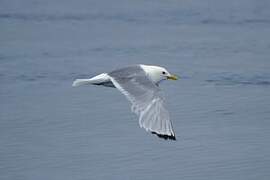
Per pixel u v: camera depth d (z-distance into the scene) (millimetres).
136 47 28344
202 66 25297
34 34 30781
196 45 28547
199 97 21594
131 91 9578
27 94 22031
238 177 15695
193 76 24016
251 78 23734
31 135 18375
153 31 31281
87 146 17531
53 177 15812
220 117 19672
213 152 17000
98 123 19141
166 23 32875
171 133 8781
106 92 22000
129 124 19078
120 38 30094
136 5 36969
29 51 27672
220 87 22672
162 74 11562
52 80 23625
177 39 29656
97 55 27062
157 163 16422
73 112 20234
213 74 24250
